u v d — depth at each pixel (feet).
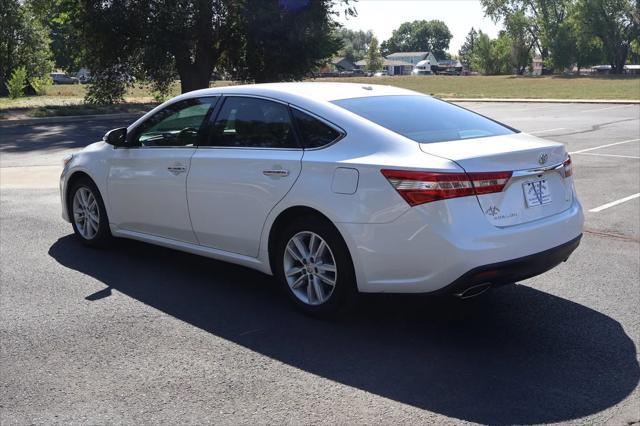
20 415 10.64
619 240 21.58
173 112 17.83
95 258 19.60
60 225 23.70
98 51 90.12
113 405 10.96
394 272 13.28
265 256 15.46
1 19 128.26
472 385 11.66
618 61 275.59
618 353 13.01
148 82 95.40
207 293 16.61
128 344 13.46
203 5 86.74
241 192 15.56
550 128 61.93
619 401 11.09
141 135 18.52
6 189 31.14
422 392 11.41
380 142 13.78
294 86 16.34
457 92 154.51
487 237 12.75
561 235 14.07
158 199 17.71
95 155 19.84
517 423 10.39
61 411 10.77
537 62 407.85
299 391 11.46
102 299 16.11
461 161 12.78
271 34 92.07
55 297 16.22
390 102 15.69
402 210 12.91
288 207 14.60
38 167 39.14
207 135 16.75
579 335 13.91
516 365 12.48
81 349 13.20
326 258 14.52
